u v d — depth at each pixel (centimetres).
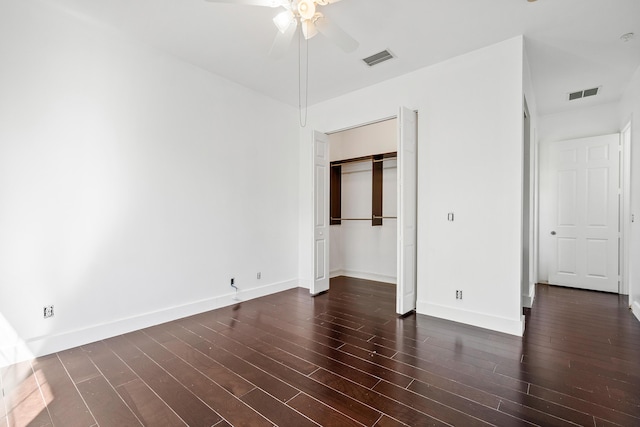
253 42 312
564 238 496
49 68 257
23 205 244
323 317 349
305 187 497
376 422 171
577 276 484
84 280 276
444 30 288
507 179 303
